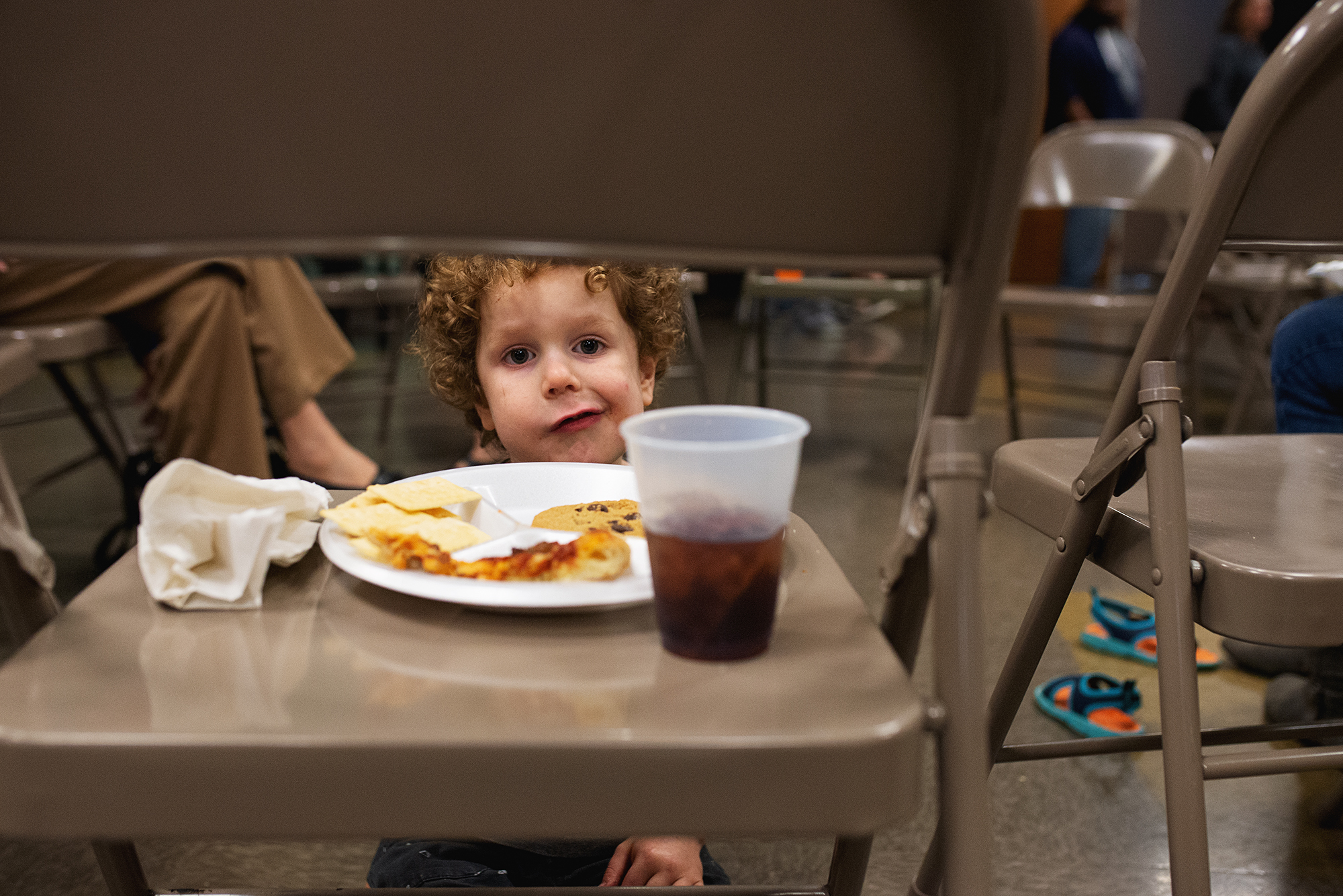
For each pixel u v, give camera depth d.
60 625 0.47
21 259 0.39
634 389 0.97
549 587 0.47
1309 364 1.25
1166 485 0.63
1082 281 4.33
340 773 0.36
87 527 2.22
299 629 0.47
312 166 0.37
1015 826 1.20
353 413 3.34
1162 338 0.63
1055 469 0.80
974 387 0.42
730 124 0.37
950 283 0.41
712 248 0.39
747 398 3.61
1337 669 1.25
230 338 1.83
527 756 0.36
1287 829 1.20
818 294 2.68
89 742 0.36
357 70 0.36
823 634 0.46
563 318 0.93
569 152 0.37
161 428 1.88
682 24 0.35
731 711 0.39
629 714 0.38
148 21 0.35
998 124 0.36
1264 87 0.54
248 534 0.50
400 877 0.85
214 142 0.37
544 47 0.36
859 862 0.60
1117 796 1.27
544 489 0.66
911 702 0.39
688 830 0.37
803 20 0.35
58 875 1.11
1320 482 0.79
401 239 0.38
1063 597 0.74
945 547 0.43
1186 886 0.60
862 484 2.53
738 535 0.42
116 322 1.86
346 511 0.55
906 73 0.36
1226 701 1.46
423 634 0.46
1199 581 0.62
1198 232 0.59
